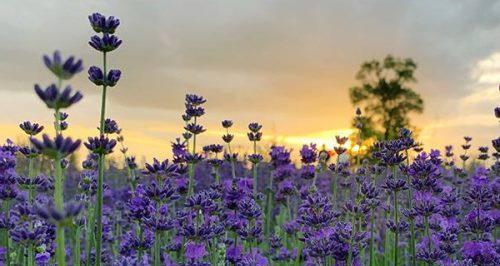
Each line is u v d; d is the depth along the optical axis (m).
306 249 0.68
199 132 0.73
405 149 0.67
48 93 0.34
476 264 0.60
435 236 0.67
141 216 0.61
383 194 0.86
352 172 0.96
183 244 0.61
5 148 0.67
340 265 0.62
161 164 0.59
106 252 0.75
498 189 0.70
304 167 0.79
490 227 0.61
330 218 0.60
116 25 0.54
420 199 0.68
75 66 0.34
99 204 0.52
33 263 0.53
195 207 0.56
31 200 0.62
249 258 0.61
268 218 0.88
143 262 0.54
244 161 1.22
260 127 0.81
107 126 0.61
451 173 1.01
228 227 0.62
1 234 0.69
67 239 0.92
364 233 0.60
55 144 0.35
